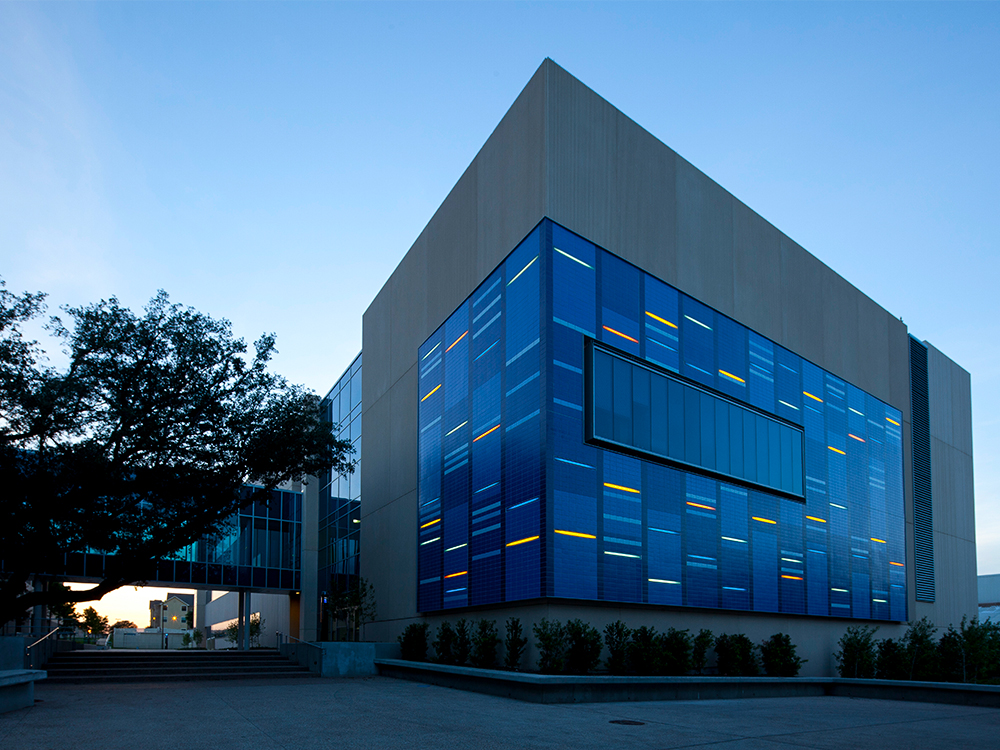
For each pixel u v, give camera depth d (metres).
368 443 35.00
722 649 23.11
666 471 23.34
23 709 13.45
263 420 23.72
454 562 24.72
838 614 29.66
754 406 27.62
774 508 27.61
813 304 32.56
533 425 20.75
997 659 30.20
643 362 23.23
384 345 34.28
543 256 21.23
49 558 21.52
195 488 22.69
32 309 20.52
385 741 10.40
